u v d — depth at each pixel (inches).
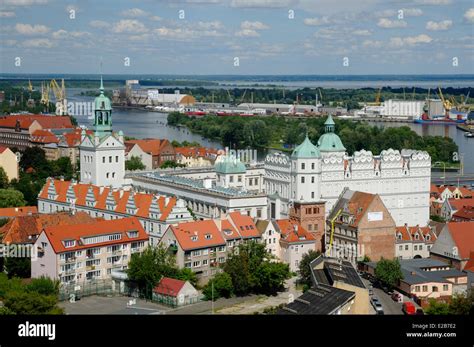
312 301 6235.2
